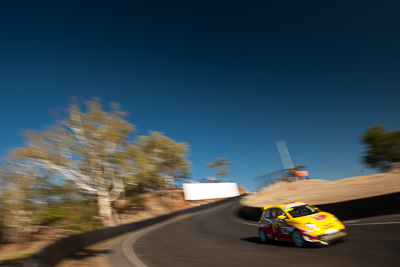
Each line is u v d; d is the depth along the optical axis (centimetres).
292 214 910
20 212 2928
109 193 3962
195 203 5519
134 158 4225
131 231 2623
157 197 5422
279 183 4134
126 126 4022
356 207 1329
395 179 2180
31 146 3262
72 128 3662
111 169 3938
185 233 1830
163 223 3158
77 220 3384
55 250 1135
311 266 611
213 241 1273
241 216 2475
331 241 812
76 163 3659
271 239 980
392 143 2934
